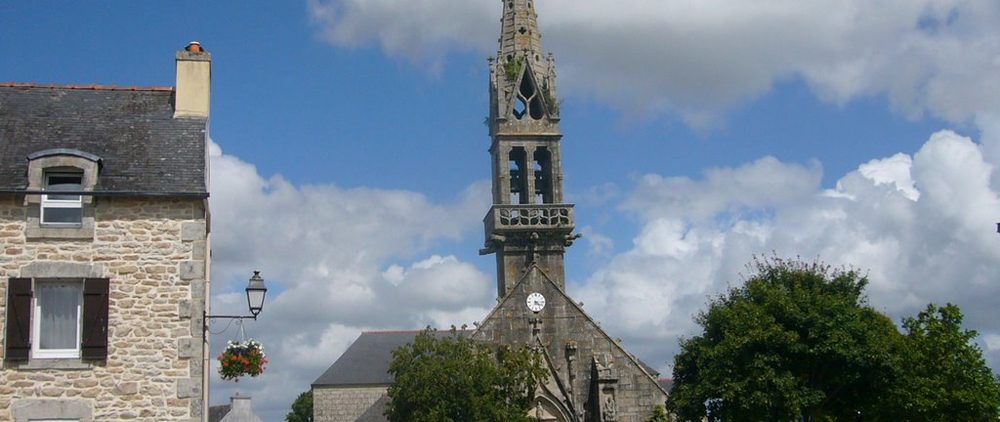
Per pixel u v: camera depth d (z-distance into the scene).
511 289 45.66
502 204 50.03
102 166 23.52
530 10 53.97
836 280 36.53
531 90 52.97
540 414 43.47
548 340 45.12
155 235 22.88
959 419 34.31
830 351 32.62
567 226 49.81
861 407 34.59
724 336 35.00
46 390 21.56
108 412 21.69
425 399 36.75
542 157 52.62
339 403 65.81
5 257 22.09
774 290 34.44
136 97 26.70
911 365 34.78
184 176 23.72
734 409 33.66
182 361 22.22
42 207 22.66
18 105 25.58
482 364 38.00
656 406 41.88
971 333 35.75
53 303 22.50
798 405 32.19
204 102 26.36
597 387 43.41
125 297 22.39
